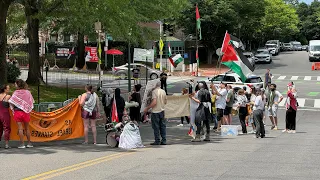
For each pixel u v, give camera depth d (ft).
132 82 107.45
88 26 82.58
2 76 60.34
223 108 62.75
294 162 35.78
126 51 170.30
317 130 64.23
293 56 239.91
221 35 189.26
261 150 43.21
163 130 47.83
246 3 188.55
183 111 67.00
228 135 58.08
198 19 132.57
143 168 32.96
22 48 177.06
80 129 48.83
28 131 44.65
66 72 134.62
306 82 136.87
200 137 51.96
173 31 203.41
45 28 118.73
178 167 33.37
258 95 54.90
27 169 32.81
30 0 78.07
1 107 43.52
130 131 45.06
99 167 33.53
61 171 31.89
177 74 156.35
